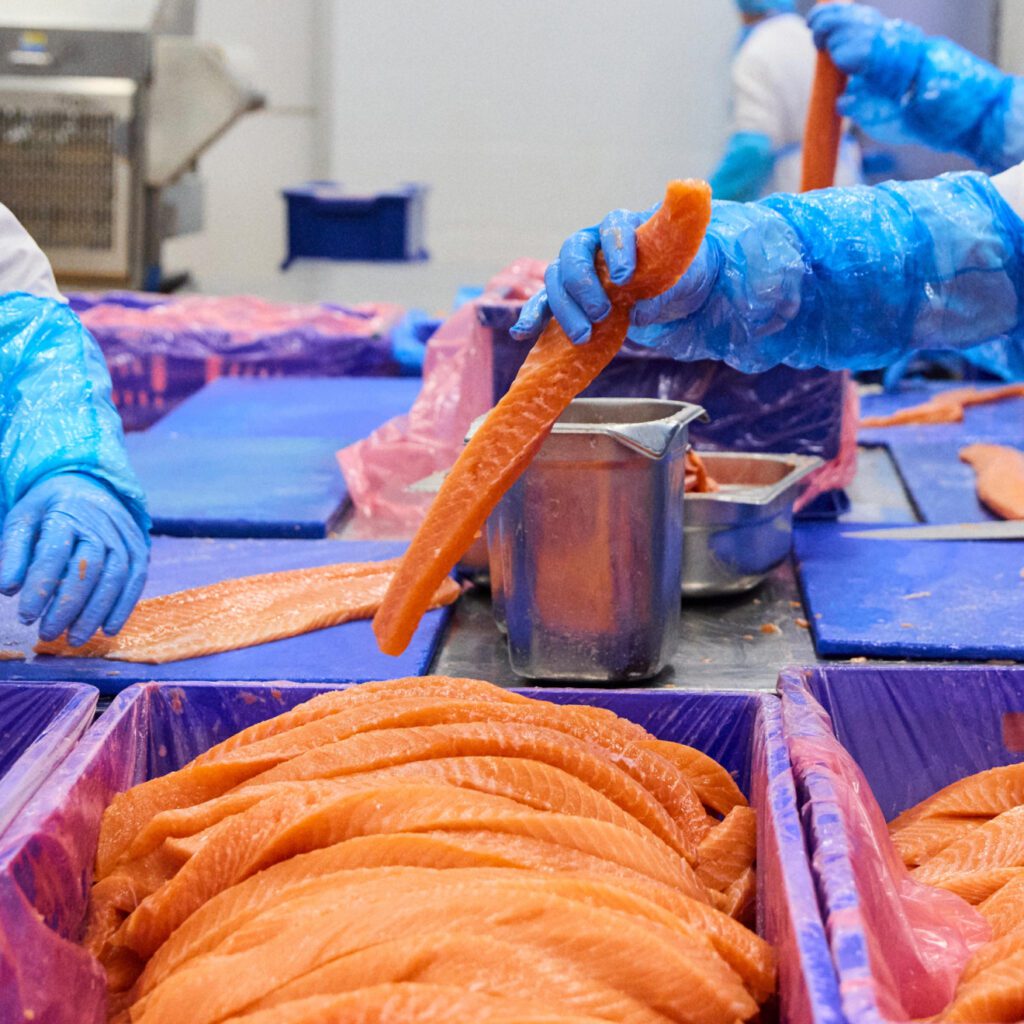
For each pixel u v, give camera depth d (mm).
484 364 2311
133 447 2965
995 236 1593
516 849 1059
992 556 2133
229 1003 944
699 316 1536
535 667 1608
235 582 1951
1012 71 5238
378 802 1088
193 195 5320
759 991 1002
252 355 3916
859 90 2795
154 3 4648
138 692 1415
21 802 1147
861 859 1062
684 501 1810
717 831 1238
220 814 1165
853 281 1568
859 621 1798
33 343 1853
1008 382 3947
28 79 4492
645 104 6773
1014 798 1364
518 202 6953
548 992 913
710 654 1744
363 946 943
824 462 2256
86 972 1051
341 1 6742
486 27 6723
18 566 1577
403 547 2227
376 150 6922
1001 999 919
